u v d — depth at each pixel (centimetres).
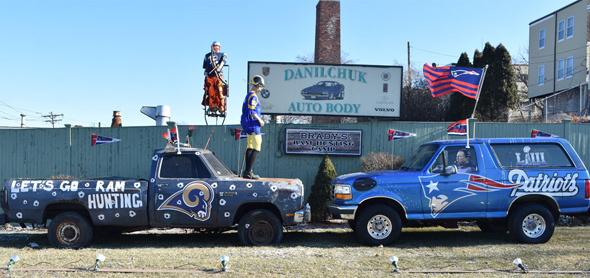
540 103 3272
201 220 788
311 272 602
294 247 781
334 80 1307
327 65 1307
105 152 1316
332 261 663
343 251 747
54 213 818
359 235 804
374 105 1303
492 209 811
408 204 807
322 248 778
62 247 784
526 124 1247
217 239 877
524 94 3816
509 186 806
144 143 1304
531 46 3456
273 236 800
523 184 808
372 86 1305
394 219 802
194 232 967
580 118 1956
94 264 633
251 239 794
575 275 598
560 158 828
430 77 1203
